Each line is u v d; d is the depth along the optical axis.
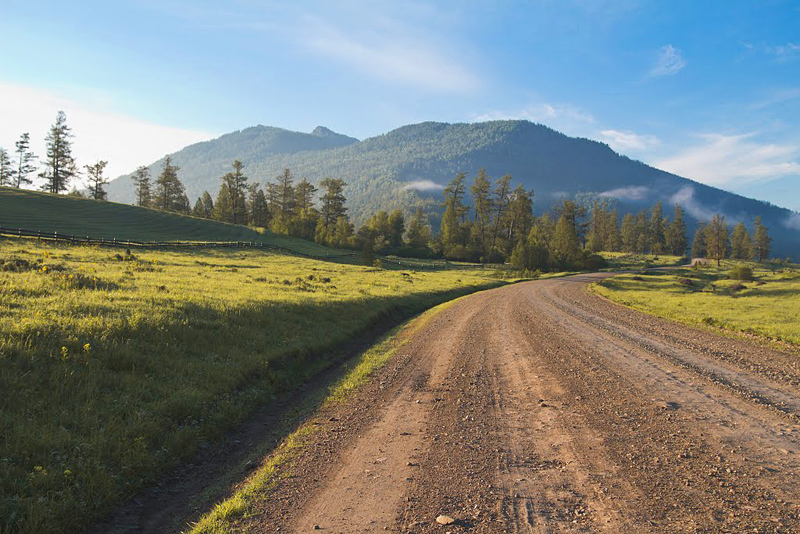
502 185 136.62
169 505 5.31
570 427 6.88
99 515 4.95
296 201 137.00
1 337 7.70
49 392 6.70
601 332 16.97
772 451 5.73
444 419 7.49
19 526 4.37
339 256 86.31
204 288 19.34
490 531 4.04
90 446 5.78
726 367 10.84
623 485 4.89
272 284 26.00
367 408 8.39
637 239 192.88
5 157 108.56
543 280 71.75
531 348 13.86
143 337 9.80
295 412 8.56
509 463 5.62
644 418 7.16
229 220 132.88
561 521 4.18
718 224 150.38
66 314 10.05
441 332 17.97
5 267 19.53
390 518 4.39
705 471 5.18
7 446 5.29
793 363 11.24
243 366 10.27
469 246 120.06
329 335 15.57
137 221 86.06
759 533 3.84
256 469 6.07
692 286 61.53
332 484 5.26
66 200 89.25
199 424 7.45
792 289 42.25
